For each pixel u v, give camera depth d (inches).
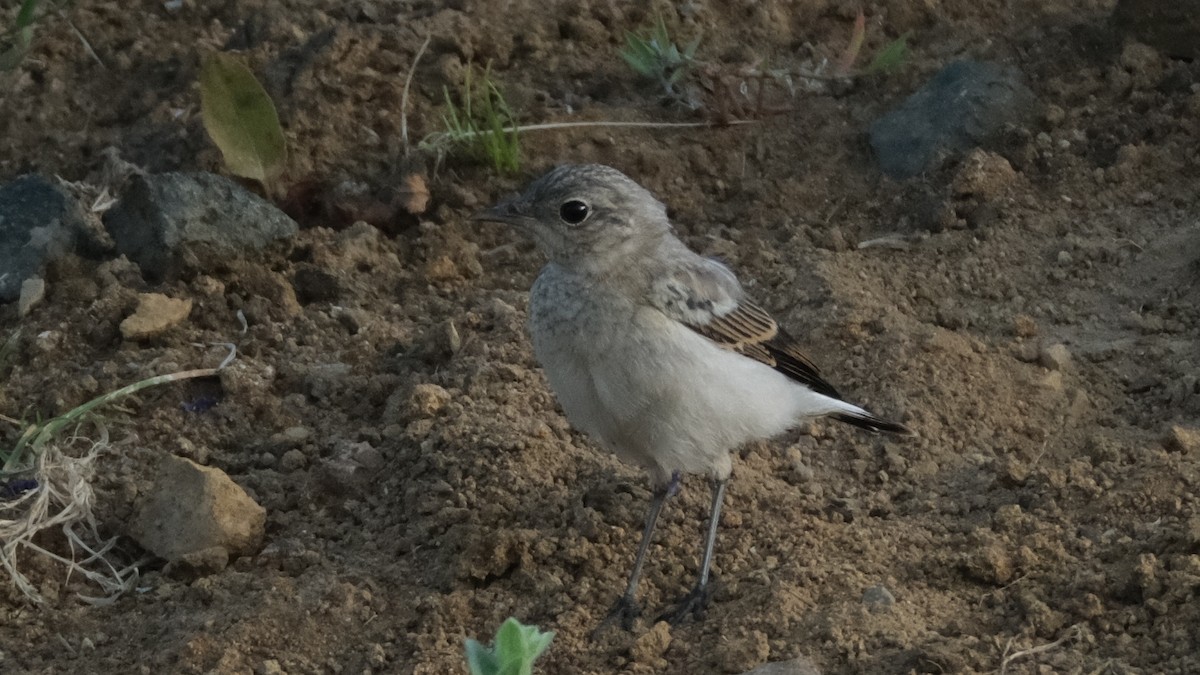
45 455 431.8
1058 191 567.2
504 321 508.7
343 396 485.1
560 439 459.8
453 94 609.6
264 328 510.0
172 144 581.0
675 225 573.3
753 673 342.6
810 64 636.1
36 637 399.5
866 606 372.5
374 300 534.3
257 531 428.5
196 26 653.9
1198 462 418.9
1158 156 571.2
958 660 346.3
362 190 570.6
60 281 522.0
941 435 460.4
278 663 381.4
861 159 595.2
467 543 412.2
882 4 658.2
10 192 540.7
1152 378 478.9
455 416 463.2
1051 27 639.1
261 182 557.3
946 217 556.4
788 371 414.6
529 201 390.9
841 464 454.6
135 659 389.1
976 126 583.8
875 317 505.7
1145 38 610.5
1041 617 362.3
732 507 431.8
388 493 444.8
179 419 472.7
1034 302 521.3
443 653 378.0
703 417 383.6
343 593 400.8
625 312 378.9
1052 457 451.8
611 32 649.6
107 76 629.3
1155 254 534.9
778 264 546.0
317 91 590.6
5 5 658.2
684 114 613.6
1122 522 400.2
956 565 390.0
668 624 384.5
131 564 428.5
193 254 522.9
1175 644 348.2
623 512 426.0
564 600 396.2
